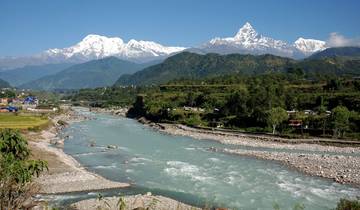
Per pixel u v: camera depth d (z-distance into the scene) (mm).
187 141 110125
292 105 155750
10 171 18641
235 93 154500
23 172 19531
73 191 50875
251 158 81062
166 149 93062
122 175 62250
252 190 53688
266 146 101312
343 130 111875
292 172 66500
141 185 55719
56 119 167625
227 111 150375
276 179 60812
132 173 63875
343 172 64562
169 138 117000
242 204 47062
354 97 146500
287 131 120062
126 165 70812
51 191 50156
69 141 104562
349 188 55250
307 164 72188
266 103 145000
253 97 146250
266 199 49250
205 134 125562
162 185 56000
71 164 68375
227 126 138250
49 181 54375
